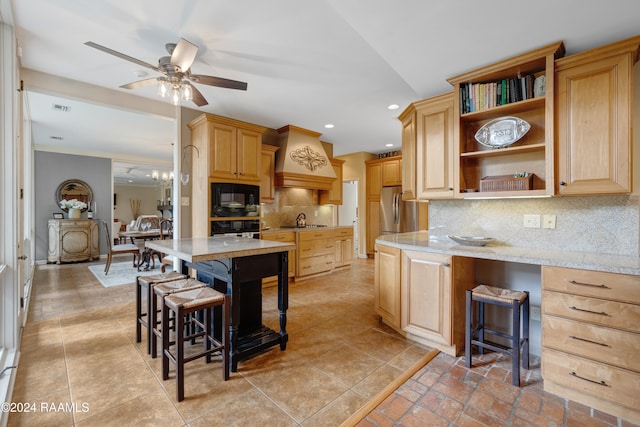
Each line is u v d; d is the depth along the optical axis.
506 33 1.90
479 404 1.75
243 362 2.22
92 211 6.77
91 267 5.77
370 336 2.68
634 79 2.02
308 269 4.80
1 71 2.18
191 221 4.05
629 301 1.60
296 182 4.95
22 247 2.80
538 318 2.38
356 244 8.07
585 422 1.60
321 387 1.91
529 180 2.25
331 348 2.45
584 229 2.18
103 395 1.81
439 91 2.83
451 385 1.94
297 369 2.13
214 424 1.58
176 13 2.08
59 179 6.40
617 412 1.64
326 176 5.32
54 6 2.00
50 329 2.79
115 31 2.30
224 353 1.98
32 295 3.90
